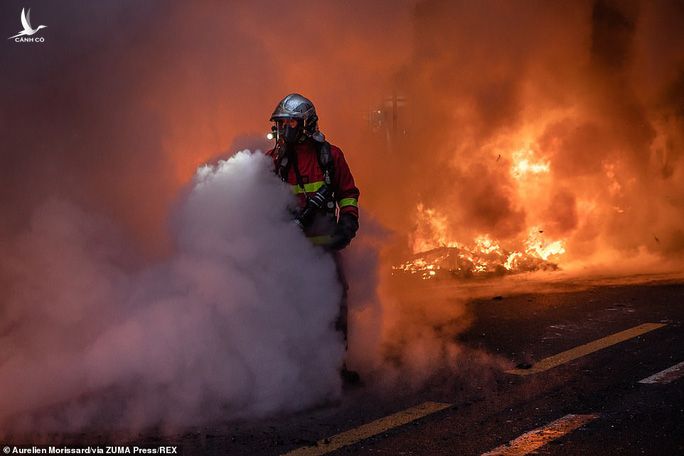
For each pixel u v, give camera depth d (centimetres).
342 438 432
